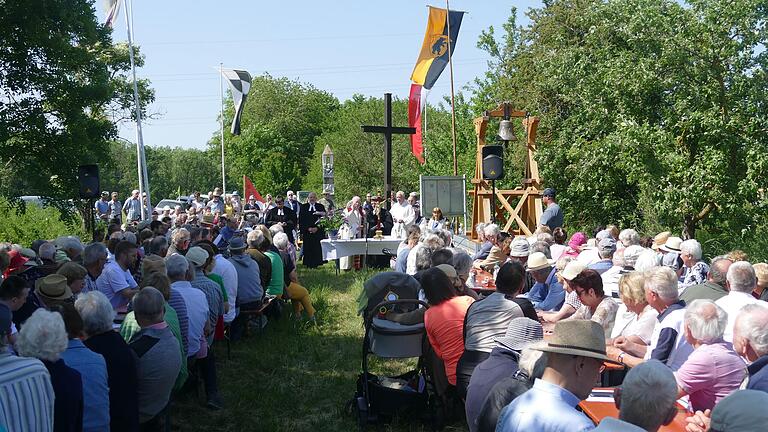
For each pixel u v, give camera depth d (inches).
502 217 628.7
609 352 213.5
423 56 843.4
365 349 258.5
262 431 259.8
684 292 242.2
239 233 563.2
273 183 2231.8
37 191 649.0
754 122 556.1
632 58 627.5
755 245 538.9
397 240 682.8
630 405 106.4
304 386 312.2
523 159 876.0
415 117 896.9
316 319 447.2
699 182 563.5
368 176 1685.5
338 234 733.9
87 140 650.2
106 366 183.3
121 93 1109.1
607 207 735.1
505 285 222.1
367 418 255.8
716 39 567.8
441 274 242.2
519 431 115.3
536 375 151.5
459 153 959.6
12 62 613.9
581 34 884.0
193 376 299.3
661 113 624.7
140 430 214.7
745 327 156.6
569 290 262.1
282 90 2753.4
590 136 717.9
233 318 355.3
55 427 153.7
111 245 364.2
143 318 211.5
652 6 597.6
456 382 224.7
